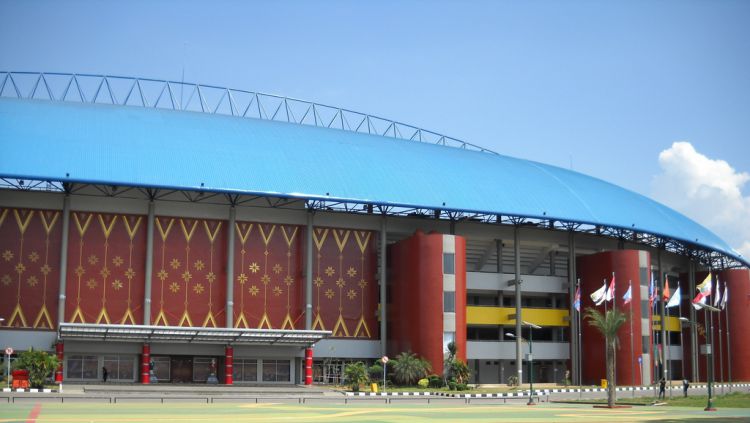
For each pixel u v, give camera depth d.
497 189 84.12
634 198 99.56
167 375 73.00
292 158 78.12
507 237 86.12
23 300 70.38
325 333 71.50
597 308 86.50
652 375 85.69
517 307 84.00
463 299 77.56
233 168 73.94
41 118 74.56
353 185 77.00
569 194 88.50
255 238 77.25
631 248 97.00
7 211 71.12
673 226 95.50
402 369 73.00
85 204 72.75
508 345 84.81
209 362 74.19
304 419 37.62
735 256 105.31
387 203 76.44
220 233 76.00
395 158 84.50
